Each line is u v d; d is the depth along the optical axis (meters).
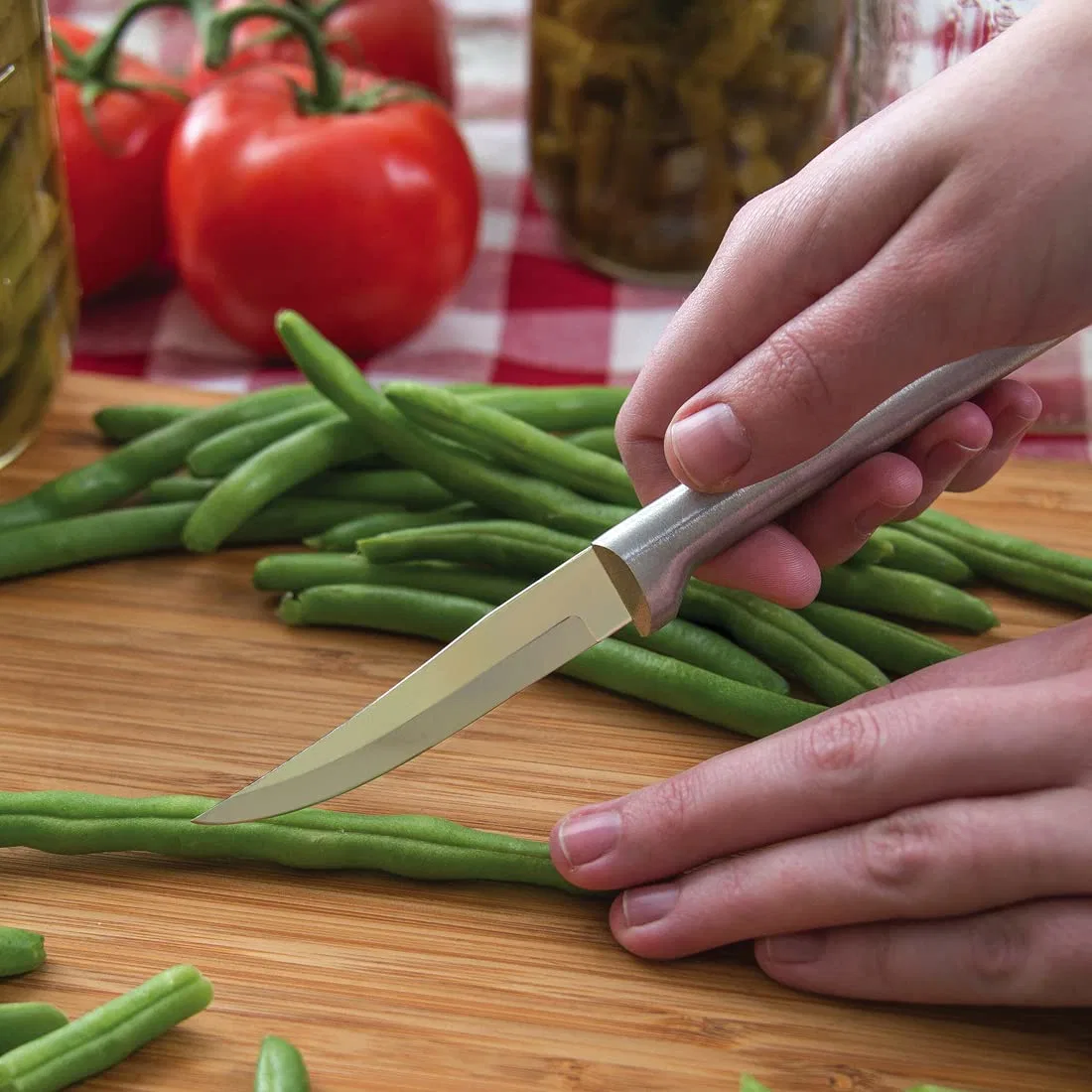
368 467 0.56
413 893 0.46
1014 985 0.43
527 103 0.71
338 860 0.46
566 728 0.50
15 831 0.46
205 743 0.50
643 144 0.64
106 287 0.67
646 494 0.46
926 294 0.41
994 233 0.40
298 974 0.45
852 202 0.41
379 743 0.45
